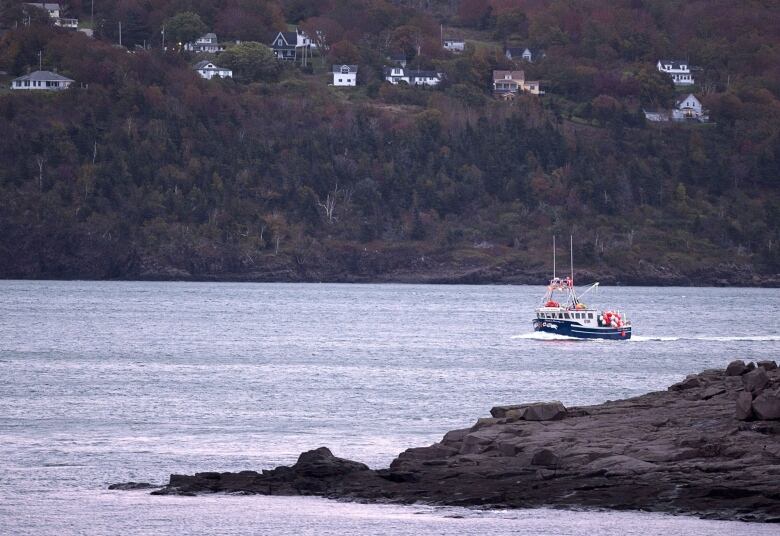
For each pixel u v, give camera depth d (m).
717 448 144.88
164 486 156.88
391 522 133.50
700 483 136.00
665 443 151.12
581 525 128.62
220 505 144.75
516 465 148.25
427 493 142.75
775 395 156.88
